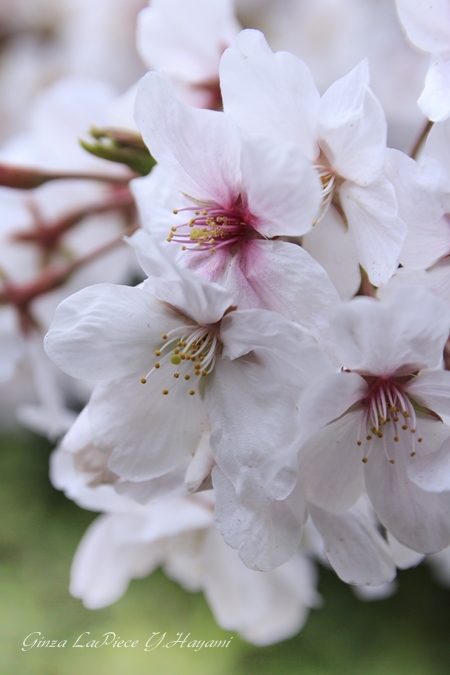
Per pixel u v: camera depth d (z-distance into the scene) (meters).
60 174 0.22
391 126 0.29
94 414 0.18
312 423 0.17
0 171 0.22
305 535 0.23
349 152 0.18
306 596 0.23
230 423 0.18
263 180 0.17
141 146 0.20
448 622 0.42
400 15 0.18
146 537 0.21
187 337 0.18
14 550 0.43
